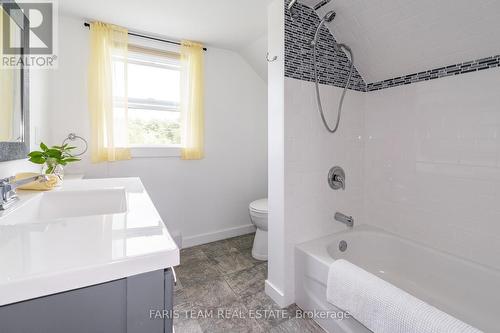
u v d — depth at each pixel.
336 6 1.55
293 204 1.59
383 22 1.49
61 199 1.05
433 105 1.55
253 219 2.22
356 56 1.80
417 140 1.65
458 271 1.40
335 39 1.76
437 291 1.49
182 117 2.33
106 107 1.96
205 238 2.57
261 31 2.16
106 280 0.46
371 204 1.96
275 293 1.61
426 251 1.56
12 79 1.08
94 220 0.69
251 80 2.78
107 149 1.98
